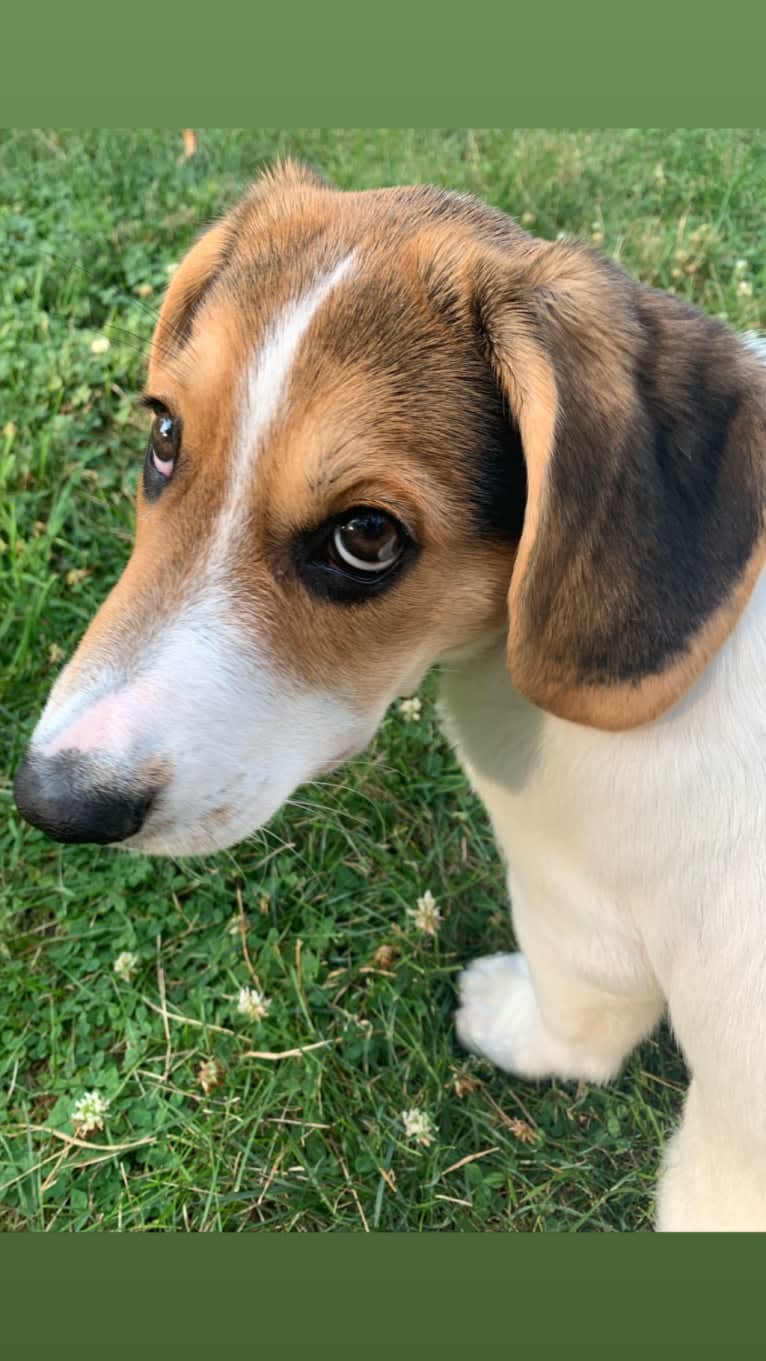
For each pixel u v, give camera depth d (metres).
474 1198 0.36
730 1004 0.24
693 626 0.22
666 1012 0.32
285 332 0.23
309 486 0.22
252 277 0.24
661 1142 0.37
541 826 0.27
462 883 0.42
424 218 0.25
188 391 0.23
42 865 0.42
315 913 0.41
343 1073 0.38
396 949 0.40
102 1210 0.35
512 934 0.41
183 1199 0.35
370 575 0.23
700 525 0.22
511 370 0.22
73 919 0.40
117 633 0.23
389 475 0.22
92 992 0.39
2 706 0.44
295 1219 0.35
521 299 0.22
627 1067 0.39
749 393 0.22
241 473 0.22
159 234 0.60
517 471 0.24
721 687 0.23
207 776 0.23
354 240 0.24
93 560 0.48
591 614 0.22
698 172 0.67
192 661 0.23
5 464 0.49
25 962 0.39
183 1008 0.39
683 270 0.59
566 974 0.30
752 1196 0.26
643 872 0.25
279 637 0.23
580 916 0.28
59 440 0.51
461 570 0.24
